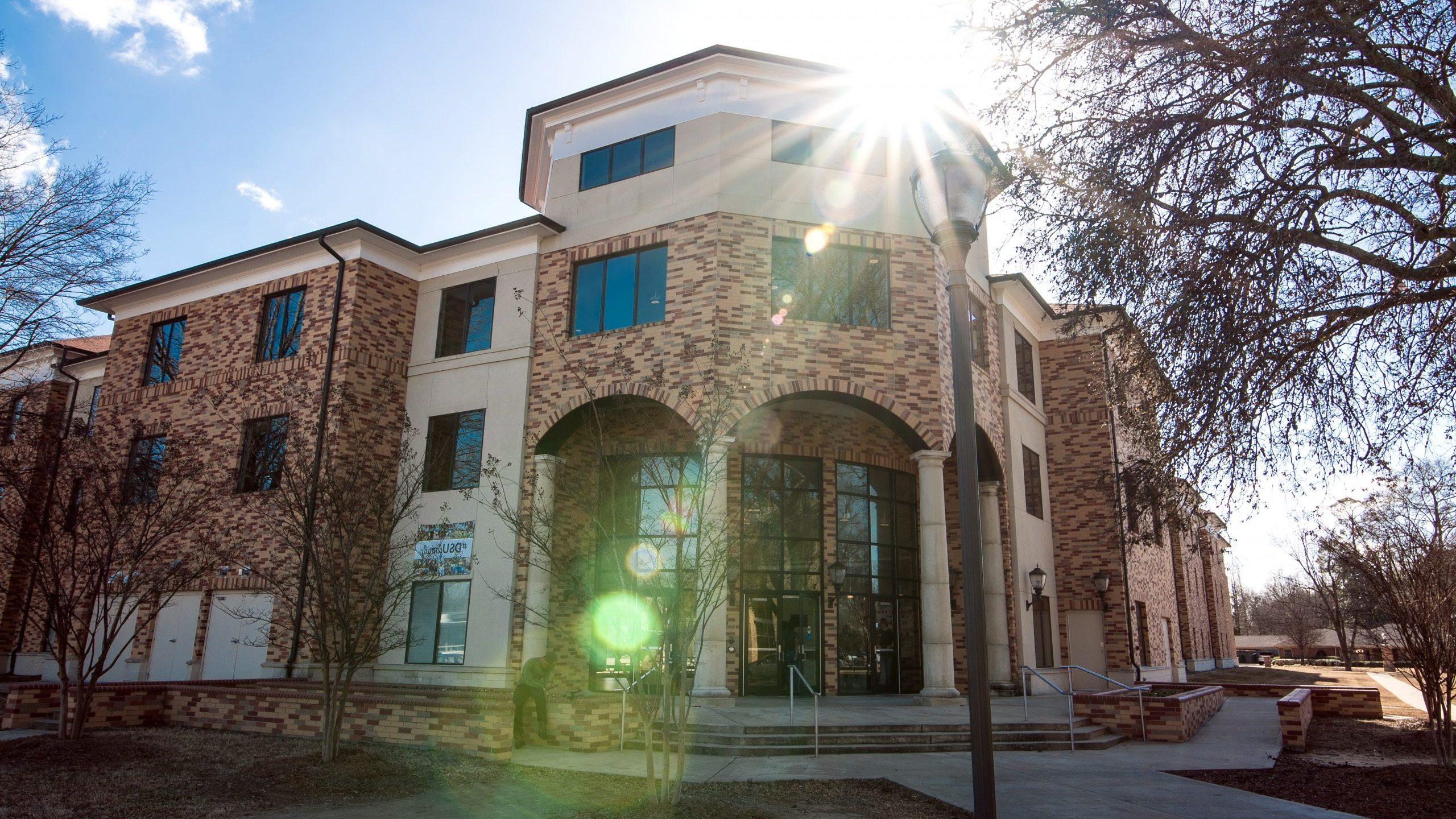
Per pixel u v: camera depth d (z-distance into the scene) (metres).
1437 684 12.03
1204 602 42.91
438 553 20.09
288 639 18.94
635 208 20.05
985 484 21.70
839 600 20.36
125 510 14.12
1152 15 9.12
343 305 21.12
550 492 19.34
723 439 17.05
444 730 12.05
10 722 14.23
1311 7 7.89
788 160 19.62
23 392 18.33
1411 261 8.47
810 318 18.70
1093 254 9.58
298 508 12.34
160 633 21.31
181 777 10.37
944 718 15.34
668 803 8.79
